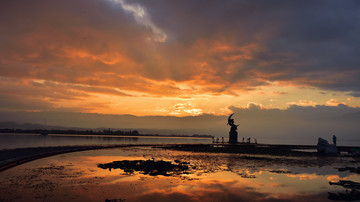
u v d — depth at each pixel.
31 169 17.44
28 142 57.75
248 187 13.09
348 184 13.95
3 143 50.81
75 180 14.09
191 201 10.40
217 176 16.17
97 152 33.03
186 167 19.72
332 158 29.33
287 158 28.66
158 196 11.09
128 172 17.03
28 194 10.97
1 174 15.39
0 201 9.88
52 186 12.55
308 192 12.16
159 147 47.06
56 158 24.62
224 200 10.62
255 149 43.91
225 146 53.53
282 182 14.45
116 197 10.81
